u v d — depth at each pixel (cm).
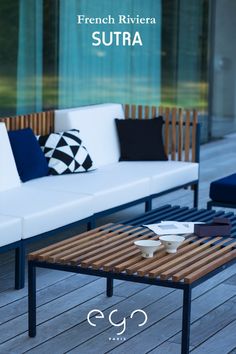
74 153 681
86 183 638
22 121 671
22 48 803
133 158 746
